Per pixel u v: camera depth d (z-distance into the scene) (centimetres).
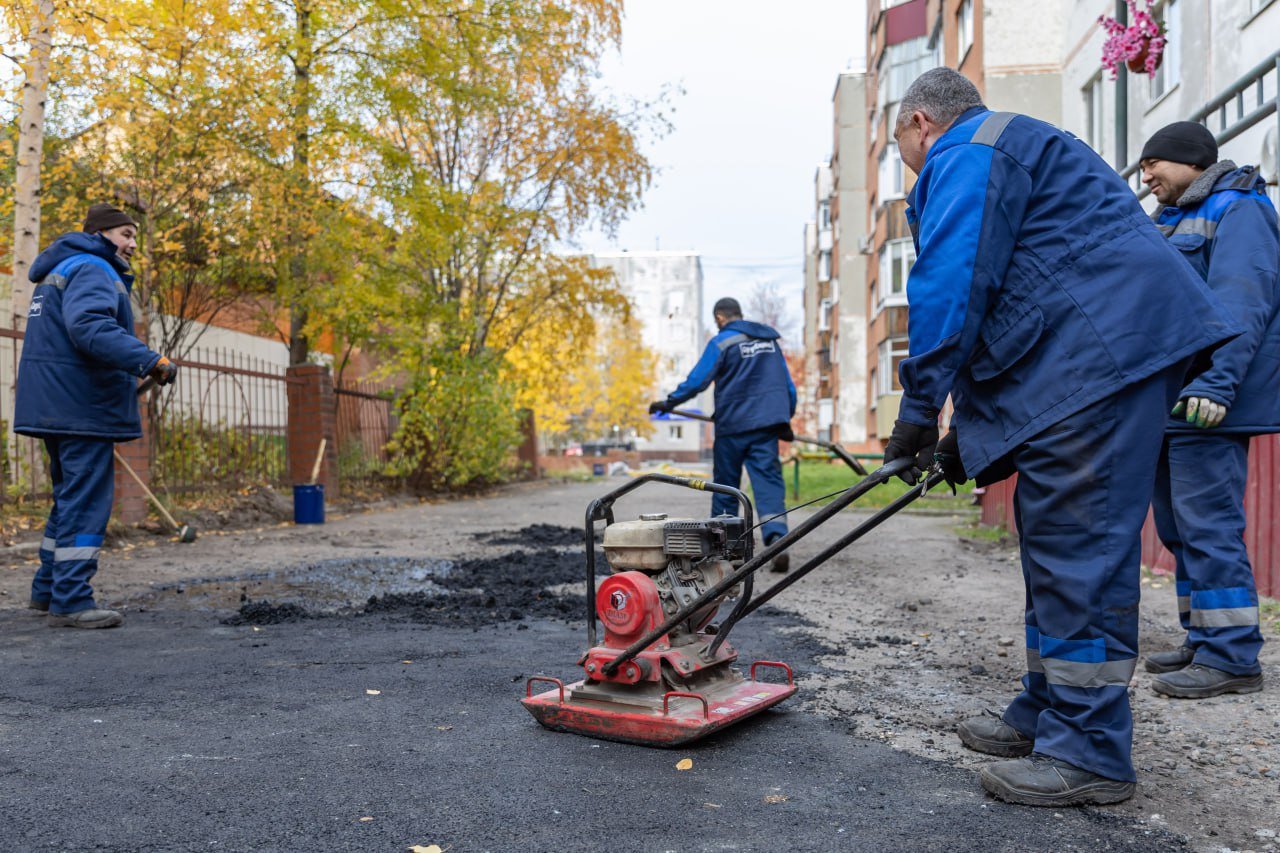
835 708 354
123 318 521
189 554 819
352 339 1466
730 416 727
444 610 561
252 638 481
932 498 1429
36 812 249
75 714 342
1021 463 259
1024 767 259
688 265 8588
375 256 1448
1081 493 249
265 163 1255
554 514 1359
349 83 1392
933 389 254
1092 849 228
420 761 293
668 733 299
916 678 400
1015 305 255
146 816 247
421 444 1662
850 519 1209
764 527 715
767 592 323
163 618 534
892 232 2731
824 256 5634
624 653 314
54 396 493
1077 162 258
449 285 1761
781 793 265
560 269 1862
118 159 1166
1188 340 243
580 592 631
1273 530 553
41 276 507
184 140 1134
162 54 1047
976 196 253
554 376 2078
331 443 1389
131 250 538
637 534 325
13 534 804
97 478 512
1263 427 367
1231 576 365
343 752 301
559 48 1702
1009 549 874
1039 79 1500
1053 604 256
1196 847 229
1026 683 299
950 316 250
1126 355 243
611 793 265
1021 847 228
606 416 4459
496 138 1772
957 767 287
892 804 257
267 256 1320
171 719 337
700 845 230
